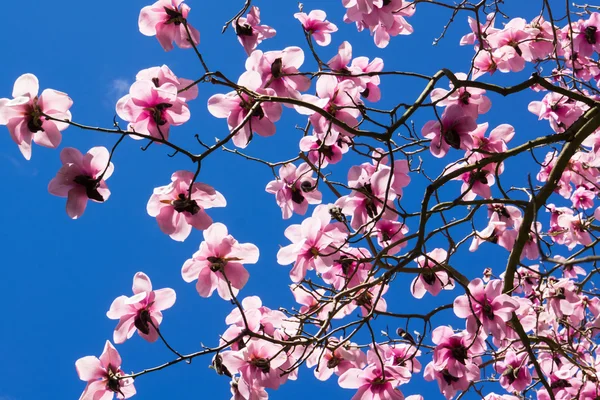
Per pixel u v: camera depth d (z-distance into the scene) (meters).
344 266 4.15
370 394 3.82
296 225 3.82
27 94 3.33
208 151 3.36
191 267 3.58
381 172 3.76
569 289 4.29
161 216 3.49
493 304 3.71
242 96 3.63
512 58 4.26
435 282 4.19
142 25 3.63
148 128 3.53
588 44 4.50
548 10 4.09
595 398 4.21
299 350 3.88
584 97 3.80
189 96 3.61
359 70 4.03
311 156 4.20
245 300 3.79
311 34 4.07
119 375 3.59
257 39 3.90
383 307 4.25
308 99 3.69
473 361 4.32
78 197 3.41
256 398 3.74
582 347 4.70
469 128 3.68
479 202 3.79
